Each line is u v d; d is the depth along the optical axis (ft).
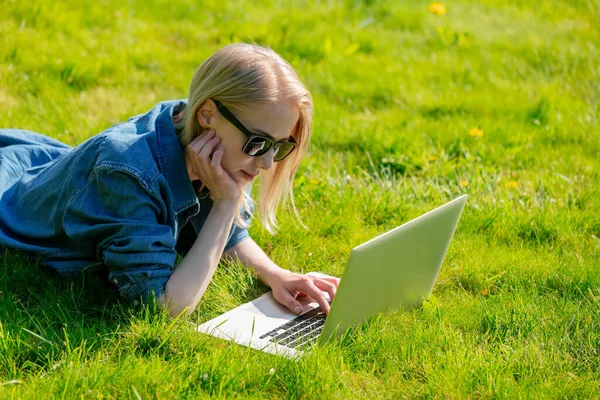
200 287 8.33
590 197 13.08
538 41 22.21
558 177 13.88
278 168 8.93
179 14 21.33
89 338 7.71
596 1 27.20
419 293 9.17
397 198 12.63
